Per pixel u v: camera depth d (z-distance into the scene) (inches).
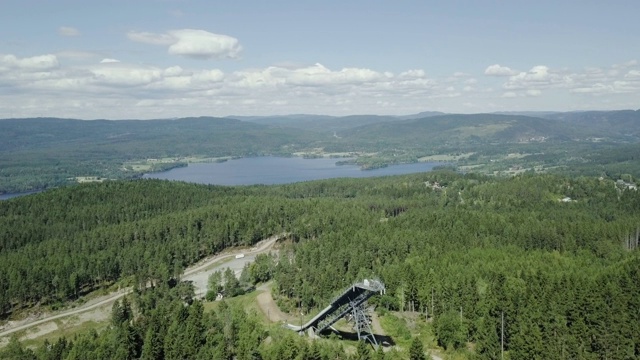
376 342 5334.6
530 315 5022.1
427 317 6107.3
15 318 7362.2
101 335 5684.1
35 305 7701.8
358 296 5349.4
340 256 7564.0
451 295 5920.3
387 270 6796.3
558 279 5816.9
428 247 7736.2
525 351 4603.8
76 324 7209.6
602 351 4655.5
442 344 5354.3
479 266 6688.0
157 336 5118.1
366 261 7411.4
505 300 5315.0
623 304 5083.7
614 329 4692.4
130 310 6658.5
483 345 5004.9
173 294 7470.5
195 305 5620.1
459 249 7687.0
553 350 4507.9
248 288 7839.6
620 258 7396.7
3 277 7573.8
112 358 4945.9
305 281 6801.2
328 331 5723.4
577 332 4793.3
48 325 7170.3
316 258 7706.7
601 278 5713.6
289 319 6348.4
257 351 4648.1
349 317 5757.9
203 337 5137.8
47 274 7859.3
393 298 6422.2
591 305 5009.8
